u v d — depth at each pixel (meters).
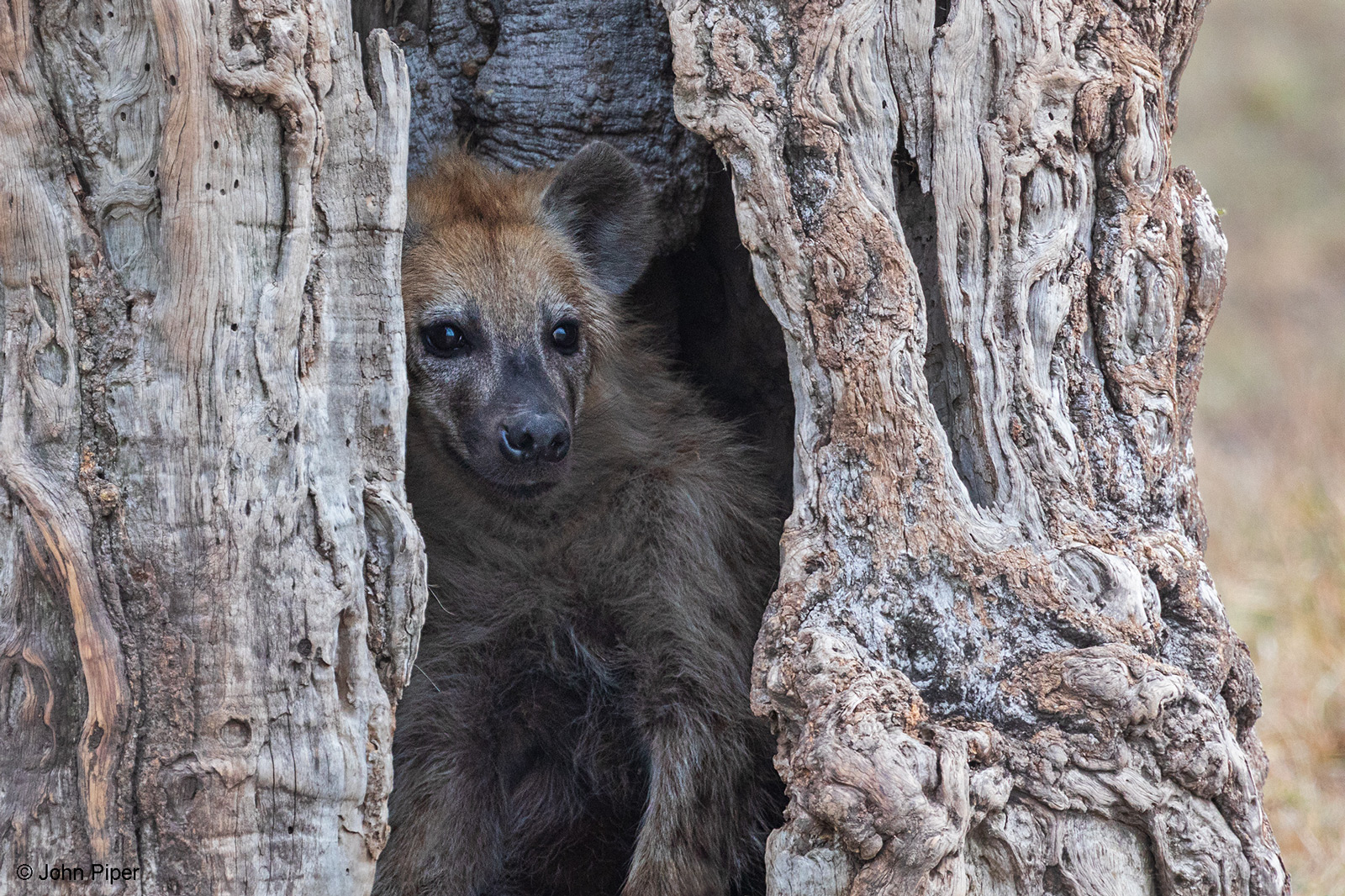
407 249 9.20
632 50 9.93
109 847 6.36
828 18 7.33
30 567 6.31
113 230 6.43
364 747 6.81
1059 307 7.43
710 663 8.95
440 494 9.30
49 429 6.32
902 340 7.25
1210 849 6.80
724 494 9.45
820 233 7.35
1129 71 7.57
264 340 6.55
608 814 9.34
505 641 9.23
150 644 6.40
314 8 6.58
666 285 11.02
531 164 10.18
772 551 9.68
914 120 7.39
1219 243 8.16
